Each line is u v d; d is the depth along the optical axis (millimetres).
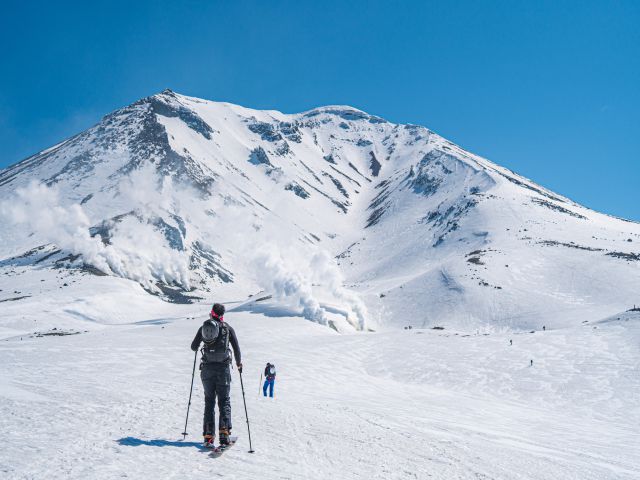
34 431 6934
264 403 13633
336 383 36719
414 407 24250
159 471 5324
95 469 5184
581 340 55906
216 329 6906
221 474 5430
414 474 6805
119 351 41188
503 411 28828
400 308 107562
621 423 29406
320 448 7750
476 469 7723
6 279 129250
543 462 9727
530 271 115000
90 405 9977
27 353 35719
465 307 100625
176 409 10484
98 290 120562
